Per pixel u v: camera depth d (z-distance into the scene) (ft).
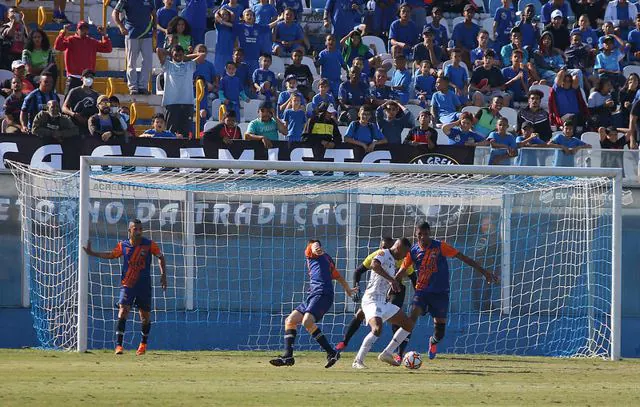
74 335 145.38
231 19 193.47
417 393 89.40
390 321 115.14
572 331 161.48
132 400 79.71
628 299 163.63
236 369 110.11
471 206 160.86
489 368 118.73
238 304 156.46
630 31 218.38
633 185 161.48
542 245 161.48
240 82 183.32
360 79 183.62
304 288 158.40
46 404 76.23
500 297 160.66
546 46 206.69
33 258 150.10
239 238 156.97
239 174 151.23
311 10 221.25
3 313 148.97
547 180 159.33
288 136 167.73
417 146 158.40
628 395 90.94
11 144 150.82
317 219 158.40
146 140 153.28
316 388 91.56
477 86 195.93
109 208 152.76
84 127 160.66
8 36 187.93
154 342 152.35
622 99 191.62
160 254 129.29
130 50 188.03
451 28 224.53
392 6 212.02
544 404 83.35
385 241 123.44
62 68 195.00
